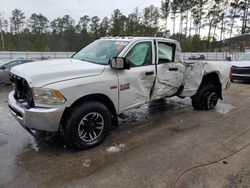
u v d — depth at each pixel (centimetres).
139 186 273
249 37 2383
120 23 5116
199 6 4578
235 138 411
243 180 284
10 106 370
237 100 723
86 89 342
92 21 6525
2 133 432
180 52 511
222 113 568
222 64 608
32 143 389
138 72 415
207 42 4703
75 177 292
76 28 6581
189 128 461
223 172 301
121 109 400
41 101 317
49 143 387
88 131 361
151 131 445
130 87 404
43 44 6309
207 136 420
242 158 337
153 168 311
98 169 310
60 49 6256
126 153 353
